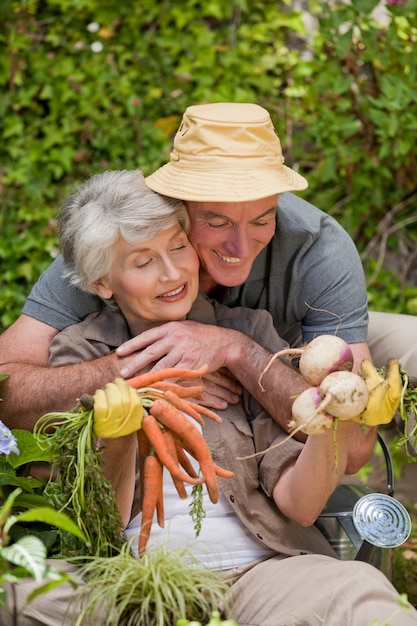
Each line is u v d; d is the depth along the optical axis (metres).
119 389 2.10
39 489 2.73
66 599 2.26
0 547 1.93
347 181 4.91
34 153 4.91
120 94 4.91
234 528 2.57
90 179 2.73
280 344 2.85
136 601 2.16
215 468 2.27
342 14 4.69
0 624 2.30
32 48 4.88
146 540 2.25
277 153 2.68
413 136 4.81
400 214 5.05
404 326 3.61
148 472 2.23
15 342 2.92
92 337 2.79
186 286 2.67
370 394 2.10
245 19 4.96
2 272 4.94
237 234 2.64
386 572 2.76
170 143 4.98
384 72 4.86
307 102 4.92
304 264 2.99
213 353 2.66
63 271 2.86
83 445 2.12
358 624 2.17
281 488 2.56
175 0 4.89
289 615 2.27
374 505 2.72
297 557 2.48
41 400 2.67
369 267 5.05
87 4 4.83
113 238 2.55
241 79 4.98
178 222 2.59
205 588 2.26
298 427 2.07
